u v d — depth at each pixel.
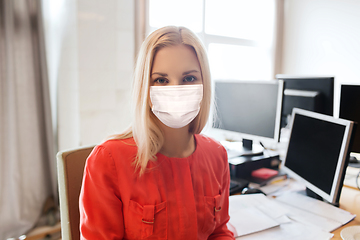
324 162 1.27
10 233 2.07
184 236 0.84
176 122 0.81
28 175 2.15
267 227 1.12
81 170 1.04
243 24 3.13
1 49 1.96
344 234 1.08
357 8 2.76
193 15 2.71
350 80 2.87
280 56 3.46
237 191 1.49
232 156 1.70
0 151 2.02
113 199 0.81
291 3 3.31
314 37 3.13
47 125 2.13
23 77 2.06
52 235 2.14
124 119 2.30
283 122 2.08
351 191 1.51
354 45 2.81
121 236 0.83
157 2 2.47
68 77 2.11
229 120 1.95
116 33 2.16
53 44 2.21
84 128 2.08
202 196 0.90
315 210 1.28
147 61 0.79
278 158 1.79
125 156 0.83
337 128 1.21
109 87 2.18
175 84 0.79
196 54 0.82
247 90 1.81
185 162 0.88
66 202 0.99
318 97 1.81
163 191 0.83
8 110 2.00
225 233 0.99
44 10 2.17
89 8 2.00
